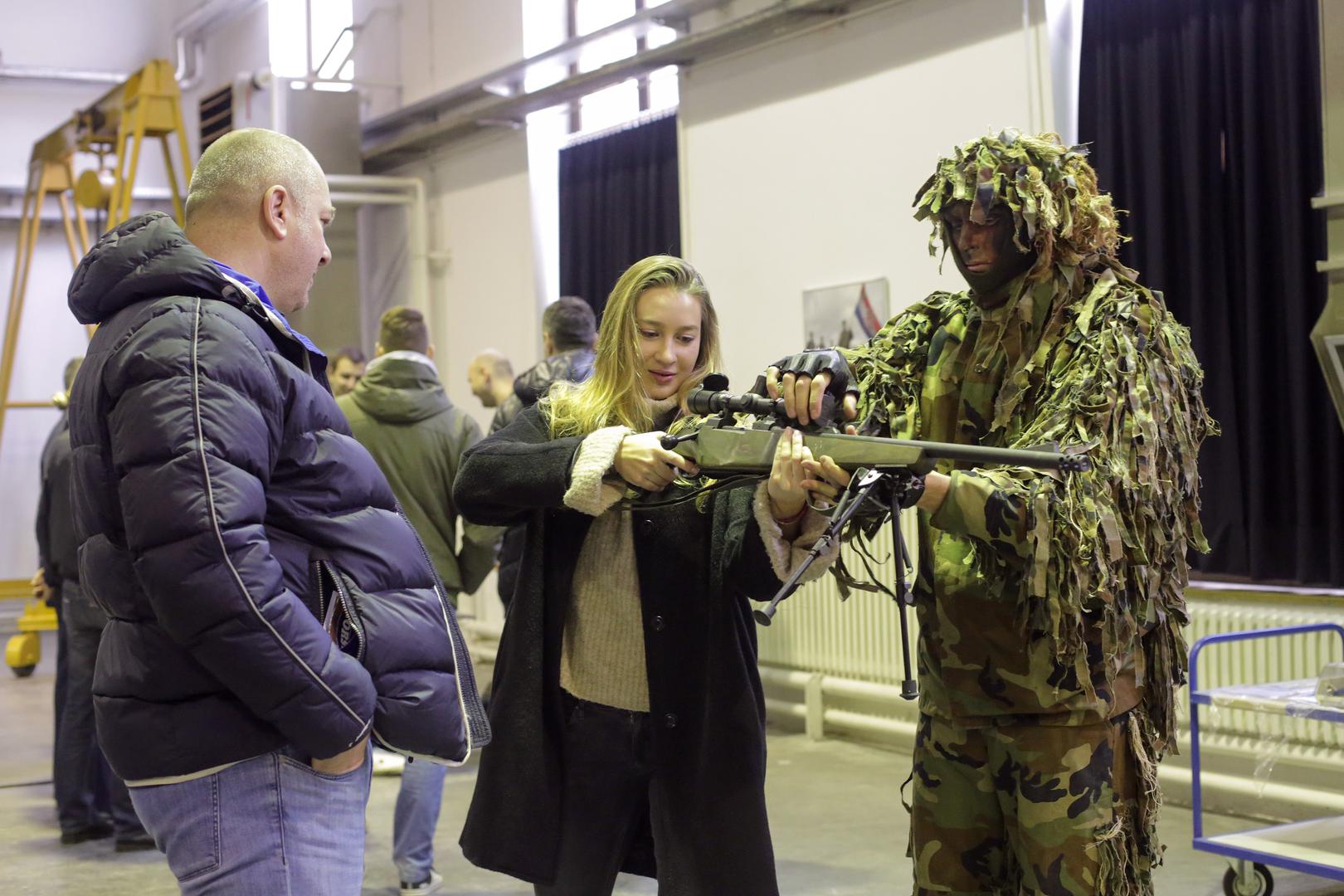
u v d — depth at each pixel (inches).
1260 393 166.6
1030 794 72.9
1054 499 67.5
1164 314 75.7
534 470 74.4
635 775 78.3
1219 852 121.6
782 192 225.8
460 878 146.0
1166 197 176.7
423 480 161.0
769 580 72.4
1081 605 68.9
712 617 75.8
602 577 78.5
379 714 66.0
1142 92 178.5
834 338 216.7
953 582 75.4
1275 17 165.8
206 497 59.6
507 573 145.1
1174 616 75.3
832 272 217.0
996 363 76.4
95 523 64.1
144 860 159.5
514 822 76.8
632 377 78.7
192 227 71.2
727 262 238.7
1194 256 173.3
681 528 77.2
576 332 159.2
